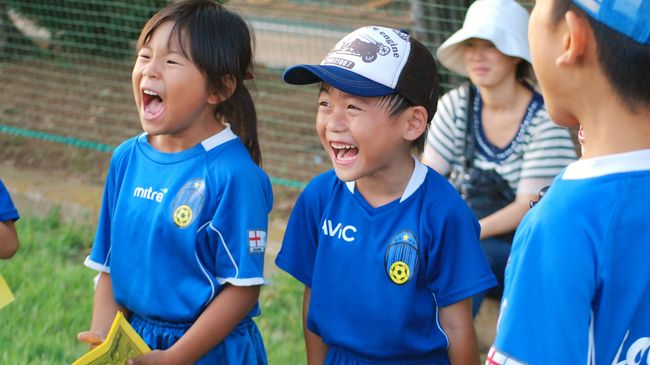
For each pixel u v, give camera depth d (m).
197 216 3.75
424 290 3.59
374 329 3.58
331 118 3.47
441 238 3.54
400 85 3.42
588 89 2.32
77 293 6.89
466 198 5.52
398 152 3.53
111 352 3.39
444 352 3.68
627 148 2.31
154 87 3.71
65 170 9.86
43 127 10.84
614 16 2.22
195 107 3.78
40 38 12.05
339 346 3.70
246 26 3.95
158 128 3.76
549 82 2.38
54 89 11.62
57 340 6.07
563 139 5.29
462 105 5.51
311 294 3.75
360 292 3.59
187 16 3.75
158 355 3.64
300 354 6.04
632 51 2.25
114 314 4.09
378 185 3.59
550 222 2.30
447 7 8.85
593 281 2.24
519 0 8.77
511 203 5.43
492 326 6.29
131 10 11.12
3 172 9.77
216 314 3.73
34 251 7.68
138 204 3.89
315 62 11.96
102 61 11.82
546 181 5.28
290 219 3.85
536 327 2.28
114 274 3.96
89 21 11.41
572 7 2.28
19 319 6.34
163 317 3.84
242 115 3.98
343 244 3.63
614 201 2.27
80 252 7.90
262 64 12.00
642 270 2.25
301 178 9.60
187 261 3.79
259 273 3.75
